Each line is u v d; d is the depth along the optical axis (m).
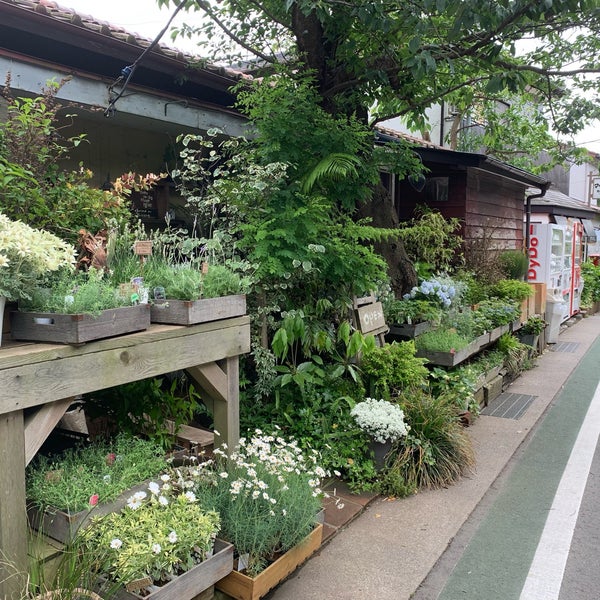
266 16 5.84
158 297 2.70
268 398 4.41
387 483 3.86
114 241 2.93
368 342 4.54
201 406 4.20
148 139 5.92
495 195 9.88
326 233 4.47
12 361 1.91
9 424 1.95
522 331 8.59
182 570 2.27
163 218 6.04
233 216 4.34
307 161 4.73
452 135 12.81
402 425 3.91
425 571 2.97
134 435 3.21
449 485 4.05
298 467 3.20
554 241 11.37
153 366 2.49
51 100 3.39
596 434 5.31
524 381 7.41
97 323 2.21
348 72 5.54
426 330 5.81
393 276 6.49
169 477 2.64
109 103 4.50
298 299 4.61
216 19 5.52
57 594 1.94
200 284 2.81
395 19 5.02
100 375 2.24
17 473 1.98
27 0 3.93
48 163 3.26
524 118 12.34
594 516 3.65
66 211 3.06
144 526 2.26
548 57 5.98
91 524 2.28
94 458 2.68
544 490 4.04
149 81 5.29
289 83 4.81
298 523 2.74
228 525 2.60
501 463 4.50
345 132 4.68
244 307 3.05
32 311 2.24
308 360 4.83
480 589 2.84
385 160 5.43
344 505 3.62
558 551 3.20
